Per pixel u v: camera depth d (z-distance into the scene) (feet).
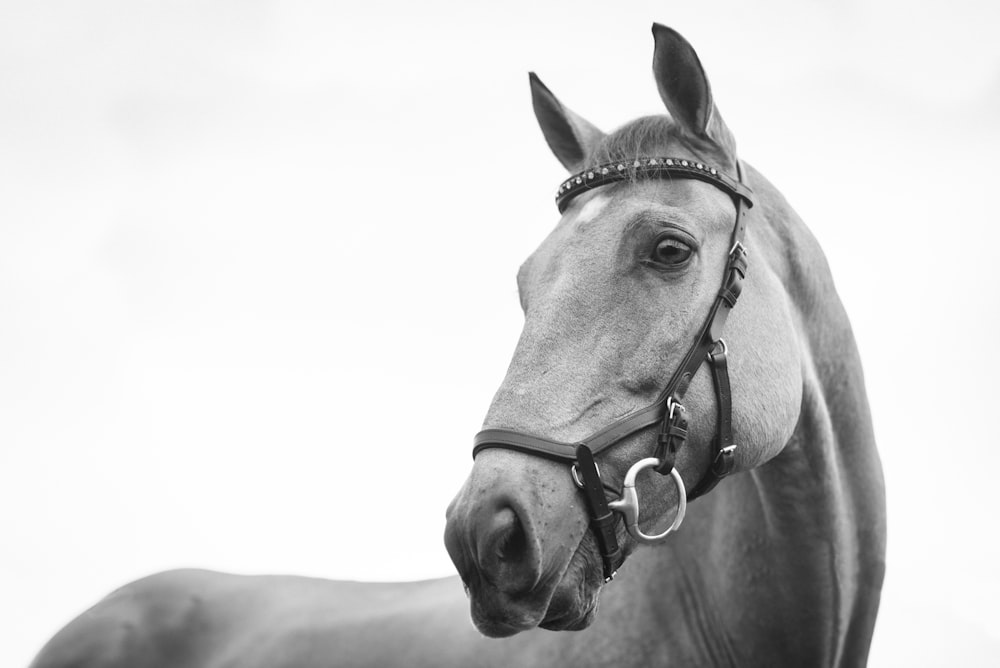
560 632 9.06
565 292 7.14
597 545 6.66
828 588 8.35
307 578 12.73
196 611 12.28
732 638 8.41
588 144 8.60
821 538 8.29
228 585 12.64
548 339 6.98
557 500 6.48
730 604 8.43
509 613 6.21
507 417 6.70
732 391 7.20
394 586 11.90
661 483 6.95
